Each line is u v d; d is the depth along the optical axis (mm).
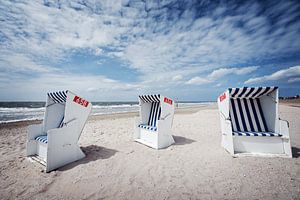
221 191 2734
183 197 2617
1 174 3486
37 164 3947
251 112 4805
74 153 4145
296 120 9477
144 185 3002
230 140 4367
